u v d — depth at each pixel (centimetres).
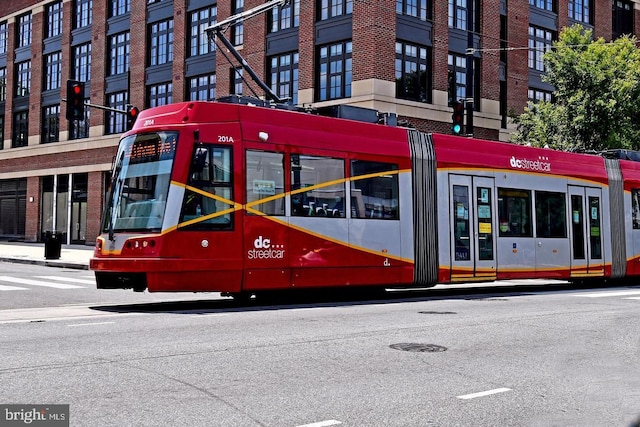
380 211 1494
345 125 1471
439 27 2891
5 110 4603
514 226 1762
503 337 957
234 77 3228
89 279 2033
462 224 1648
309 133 1400
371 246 1469
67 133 4125
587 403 615
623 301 1503
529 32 3341
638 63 2795
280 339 892
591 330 1039
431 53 2880
